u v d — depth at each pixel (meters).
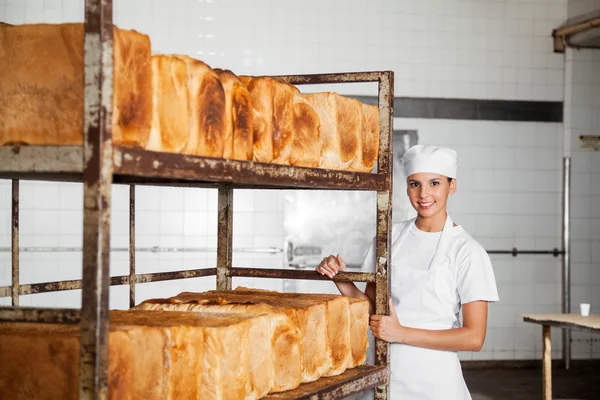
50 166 1.50
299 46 6.69
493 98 7.07
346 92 6.75
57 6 6.19
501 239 7.10
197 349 1.82
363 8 6.80
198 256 6.46
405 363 2.97
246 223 6.57
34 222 6.11
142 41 1.65
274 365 2.10
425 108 6.94
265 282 6.55
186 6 6.47
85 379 1.46
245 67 6.61
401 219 6.86
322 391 2.19
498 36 7.07
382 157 2.64
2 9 6.09
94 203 1.45
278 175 2.00
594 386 6.35
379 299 2.71
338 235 6.67
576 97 7.21
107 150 1.46
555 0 7.16
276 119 2.15
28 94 1.64
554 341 7.18
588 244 7.25
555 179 7.20
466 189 7.05
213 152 1.87
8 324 1.84
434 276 3.03
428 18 6.93
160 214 6.38
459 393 2.98
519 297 7.12
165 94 1.72
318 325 2.33
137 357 1.70
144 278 2.86
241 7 6.58
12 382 1.70
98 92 1.44
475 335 2.87
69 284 2.62
